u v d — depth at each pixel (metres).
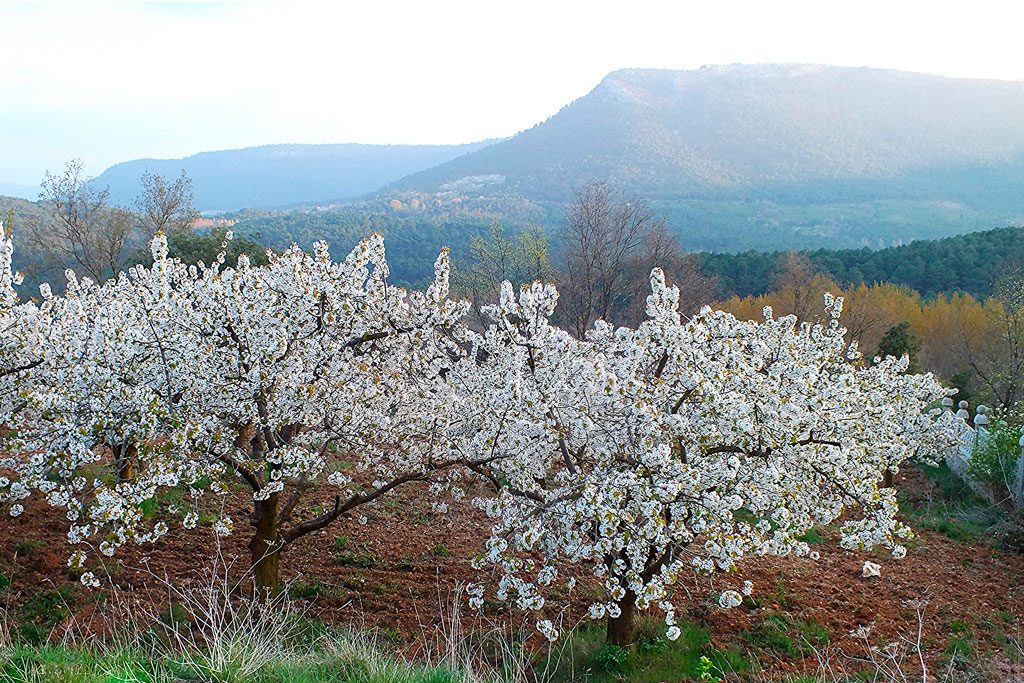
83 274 27.89
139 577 9.60
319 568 10.26
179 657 5.70
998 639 8.62
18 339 8.97
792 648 8.34
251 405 8.39
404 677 5.75
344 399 9.19
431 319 9.77
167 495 12.17
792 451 7.68
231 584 9.23
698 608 9.30
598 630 8.70
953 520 13.30
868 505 7.89
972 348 29.12
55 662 5.26
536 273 30.31
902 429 14.55
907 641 8.30
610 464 7.86
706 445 7.91
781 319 11.80
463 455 9.04
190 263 21.05
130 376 8.20
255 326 8.60
